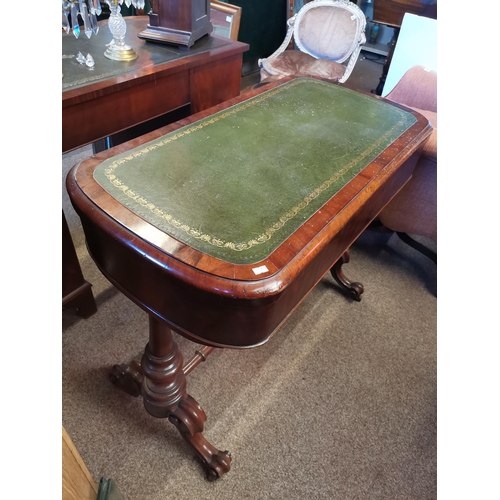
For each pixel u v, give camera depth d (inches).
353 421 49.0
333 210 31.3
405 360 56.9
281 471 43.8
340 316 62.8
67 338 55.1
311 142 40.1
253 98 47.6
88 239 32.2
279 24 137.5
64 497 27.0
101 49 57.3
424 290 69.2
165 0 58.1
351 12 98.7
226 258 26.0
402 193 64.2
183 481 42.3
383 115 47.3
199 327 28.4
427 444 47.4
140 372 46.8
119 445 44.6
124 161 33.9
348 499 42.2
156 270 26.2
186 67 56.2
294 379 53.1
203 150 36.7
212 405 49.3
